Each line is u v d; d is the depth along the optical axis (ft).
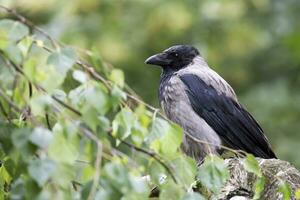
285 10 76.38
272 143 68.59
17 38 22.33
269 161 32.58
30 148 21.54
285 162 32.48
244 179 31.81
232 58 71.51
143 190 21.52
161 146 23.38
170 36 68.80
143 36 68.33
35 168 21.07
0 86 23.38
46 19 66.33
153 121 23.44
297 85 74.43
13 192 22.18
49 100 21.98
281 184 27.48
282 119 70.28
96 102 22.27
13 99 23.26
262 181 26.05
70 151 21.49
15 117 24.39
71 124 21.77
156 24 67.82
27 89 23.15
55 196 20.99
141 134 23.26
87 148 22.04
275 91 71.92
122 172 21.33
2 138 23.24
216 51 70.79
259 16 75.61
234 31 70.69
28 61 21.91
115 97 22.66
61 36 65.67
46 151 21.66
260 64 74.90
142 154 23.36
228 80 72.23
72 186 23.82
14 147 22.99
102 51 66.39
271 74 74.79
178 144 23.44
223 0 70.59
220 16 70.74
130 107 23.98
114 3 69.67
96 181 21.20
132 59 67.62
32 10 61.36
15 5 59.82
